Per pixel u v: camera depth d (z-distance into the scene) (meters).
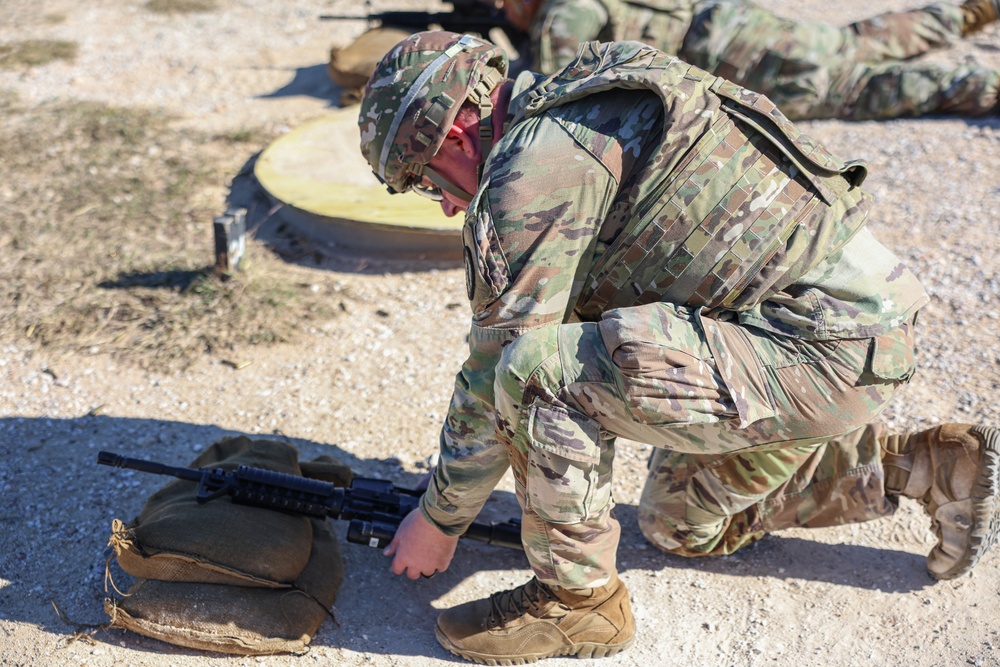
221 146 5.46
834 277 1.92
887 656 2.28
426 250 4.21
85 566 2.57
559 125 1.88
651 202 1.85
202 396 3.31
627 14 5.02
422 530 2.35
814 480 2.43
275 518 2.49
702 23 5.23
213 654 2.30
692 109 1.85
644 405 1.86
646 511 2.56
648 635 2.37
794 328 1.93
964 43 6.33
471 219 1.88
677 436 2.03
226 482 2.48
